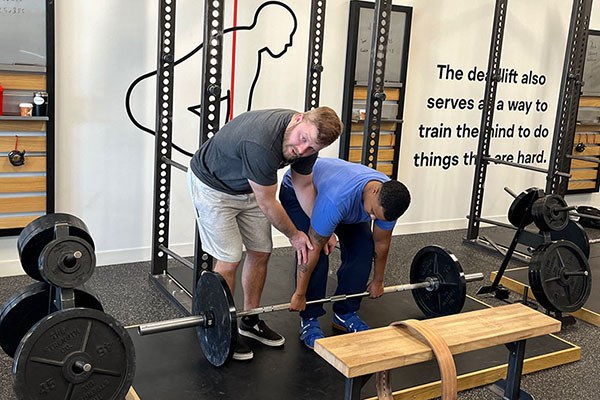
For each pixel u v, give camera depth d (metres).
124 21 4.02
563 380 2.95
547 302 3.40
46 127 3.84
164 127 3.79
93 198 4.17
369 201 2.63
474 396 2.77
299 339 3.13
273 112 2.55
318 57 4.44
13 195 3.88
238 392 2.60
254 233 2.95
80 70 3.95
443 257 3.30
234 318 2.50
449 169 5.66
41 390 2.12
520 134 6.00
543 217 3.41
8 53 3.66
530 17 5.70
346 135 4.94
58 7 3.80
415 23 5.14
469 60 5.50
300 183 2.86
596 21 6.00
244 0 4.38
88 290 2.51
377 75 3.98
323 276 3.02
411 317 3.51
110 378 2.25
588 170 6.35
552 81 6.02
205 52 3.06
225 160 2.67
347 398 2.18
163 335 3.08
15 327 2.49
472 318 2.45
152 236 4.10
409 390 2.65
